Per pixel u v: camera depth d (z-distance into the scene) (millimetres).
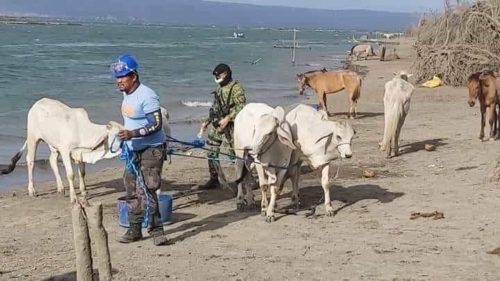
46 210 11234
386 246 8516
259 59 60688
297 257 8180
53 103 11789
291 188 12195
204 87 35250
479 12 32750
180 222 10047
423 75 33812
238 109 11031
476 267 7617
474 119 21016
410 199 10977
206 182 13016
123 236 8930
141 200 8656
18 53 58188
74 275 7711
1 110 24344
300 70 48375
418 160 14500
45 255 8547
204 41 108188
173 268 7828
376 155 15297
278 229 9508
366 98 28734
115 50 70062
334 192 11719
